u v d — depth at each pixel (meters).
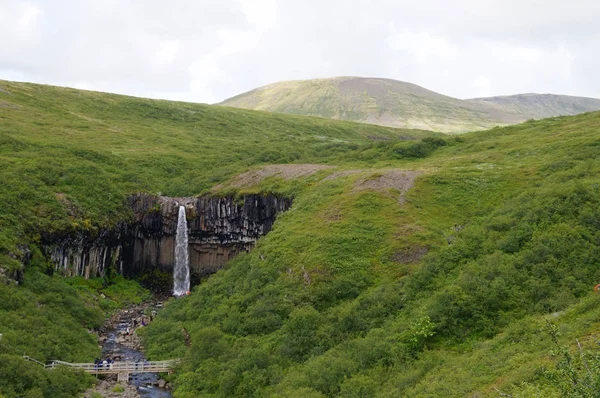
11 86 155.62
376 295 46.44
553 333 21.03
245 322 51.72
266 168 96.19
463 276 42.53
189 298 68.25
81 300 65.19
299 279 53.91
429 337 37.38
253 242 83.88
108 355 54.06
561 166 67.38
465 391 27.14
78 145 112.75
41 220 70.56
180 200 91.25
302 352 43.69
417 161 94.75
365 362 37.09
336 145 141.75
